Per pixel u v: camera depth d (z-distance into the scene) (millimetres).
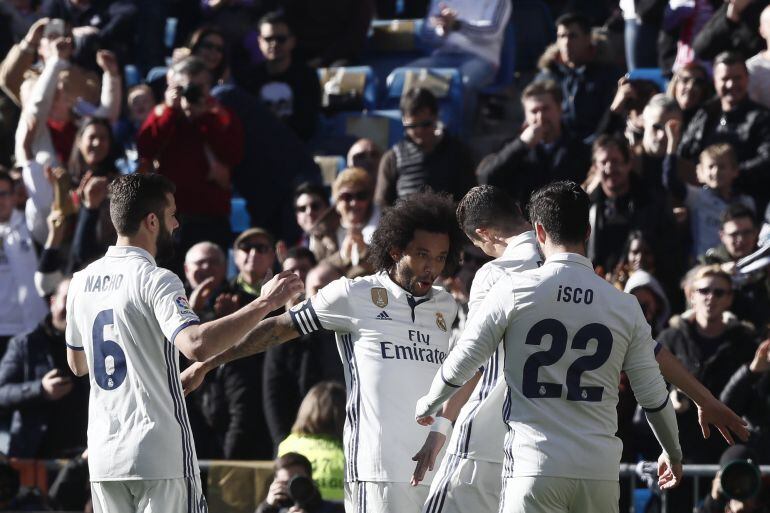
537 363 14219
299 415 22797
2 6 39438
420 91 29219
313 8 38844
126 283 15578
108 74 35125
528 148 29281
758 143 29953
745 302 26062
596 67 33969
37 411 25516
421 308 16312
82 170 31891
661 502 22312
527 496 14086
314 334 24469
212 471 23016
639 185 27828
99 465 15531
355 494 16172
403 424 16016
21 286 30266
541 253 15922
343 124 37094
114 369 15562
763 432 22953
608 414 14305
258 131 33125
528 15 40594
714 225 28828
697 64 30953
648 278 25344
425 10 42656
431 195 16547
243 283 27000
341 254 27797
